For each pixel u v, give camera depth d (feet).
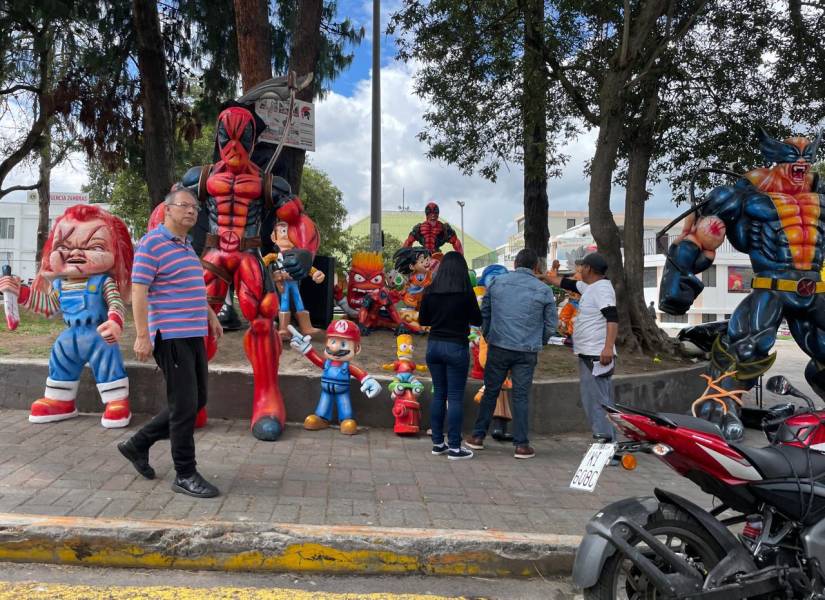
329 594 12.00
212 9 48.42
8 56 51.93
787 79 38.09
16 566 12.39
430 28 39.17
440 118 44.04
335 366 22.53
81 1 47.14
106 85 51.19
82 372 22.35
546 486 17.78
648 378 27.61
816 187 22.36
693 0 36.04
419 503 15.69
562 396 24.66
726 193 22.02
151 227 20.08
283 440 20.81
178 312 14.71
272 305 21.17
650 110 35.12
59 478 15.75
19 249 182.91
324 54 47.96
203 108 53.57
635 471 20.24
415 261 32.17
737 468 10.71
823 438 11.51
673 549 11.23
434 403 20.30
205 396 15.58
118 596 11.40
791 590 10.59
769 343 21.56
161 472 16.58
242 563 12.80
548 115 42.24
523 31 37.68
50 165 68.33
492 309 20.80
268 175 21.30
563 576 13.38
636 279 34.68
